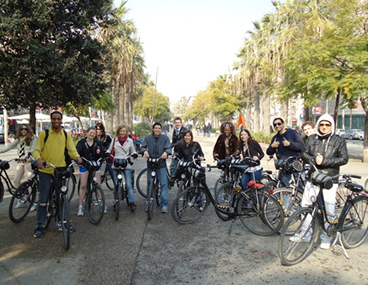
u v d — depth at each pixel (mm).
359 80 10758
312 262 3943
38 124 32312
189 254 4199
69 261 3967
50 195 4891
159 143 6066
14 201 5434
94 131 5891
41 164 4492
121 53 22547
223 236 4879
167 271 3713
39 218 4793
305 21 14211
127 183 6121
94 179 5426
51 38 8945
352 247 4391
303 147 5496
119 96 26703
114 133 23594
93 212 5504
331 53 11586
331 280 3486
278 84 16250
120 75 23766
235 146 6438
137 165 13570
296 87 13539
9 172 11297
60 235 4879
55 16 8617
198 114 69688
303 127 5582
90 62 9773
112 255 4152
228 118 43781
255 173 5711
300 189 5121
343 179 4234
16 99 8883
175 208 5398
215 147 6773
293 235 3885
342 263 3914
